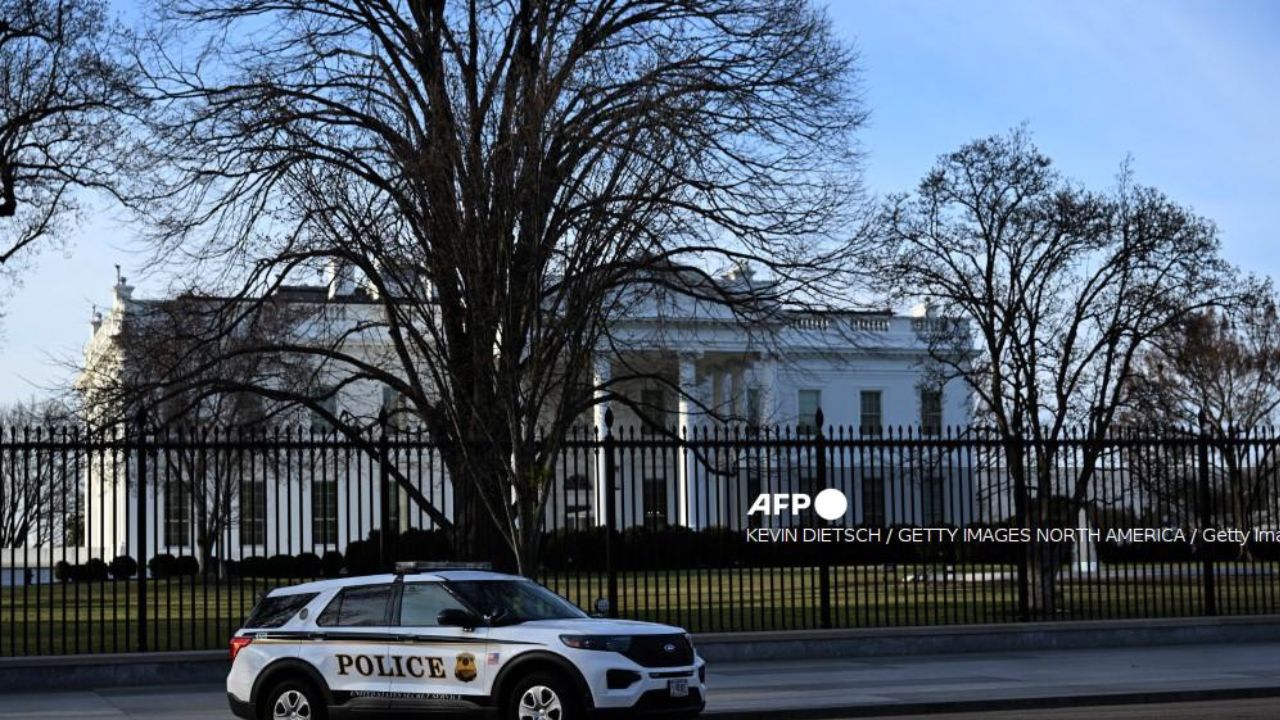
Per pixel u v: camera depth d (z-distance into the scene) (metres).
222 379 26.77
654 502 24.61
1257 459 26.92
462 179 22.17
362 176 24.48
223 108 26.73
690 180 24.39
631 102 24.56
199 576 52.38
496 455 22.33
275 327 33.12
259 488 53.22
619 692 14.16
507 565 24.62
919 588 42.66
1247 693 19.50
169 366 27.02
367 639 14.91
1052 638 25.70
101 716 17.66
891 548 37.56
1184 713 17.36
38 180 28.86
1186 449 27.70
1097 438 28.47
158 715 17.70
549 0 25.72
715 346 46.97
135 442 22.70
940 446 26.12
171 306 27.23
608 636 14.35
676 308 31.17
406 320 23.81
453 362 23.42
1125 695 18.84
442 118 23.08
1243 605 32.28
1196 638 26.33
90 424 25.48
